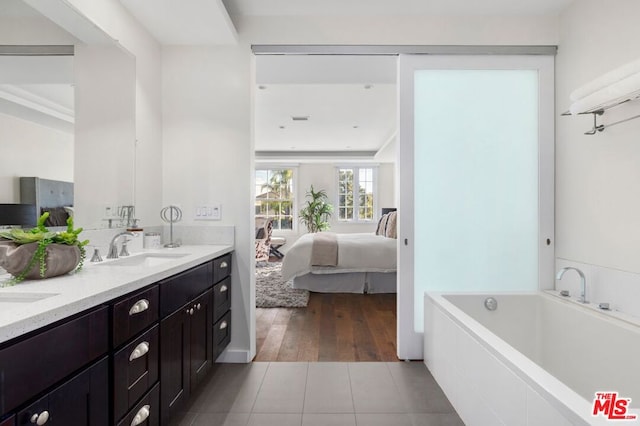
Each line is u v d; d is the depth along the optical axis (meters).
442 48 2.68
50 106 1.67
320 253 4.75
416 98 2.75
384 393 2.22
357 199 8.77
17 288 1.22
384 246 4.82
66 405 1.02
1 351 0.82
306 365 2.62
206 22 2.38
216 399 2.14
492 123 2.77
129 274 1.48
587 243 2.38
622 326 1.88
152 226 2.55
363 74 3.21
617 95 1.84
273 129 6.16
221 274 2.43
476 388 1.78
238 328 2.68
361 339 3.15
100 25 1.95
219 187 2.68
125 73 2.21
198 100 2.69
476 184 2.77
